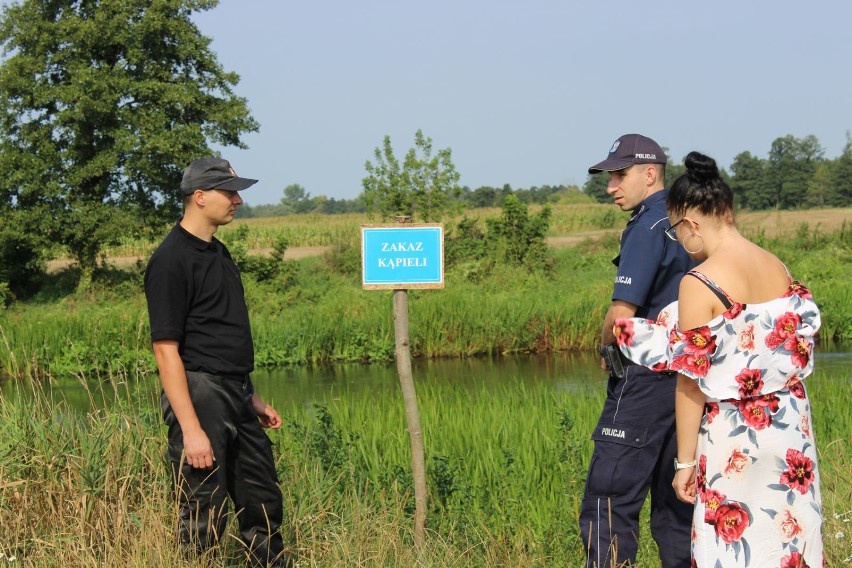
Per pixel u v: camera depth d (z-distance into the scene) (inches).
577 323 794.8
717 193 139.1
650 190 181.2
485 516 231.1
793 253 1209.4
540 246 1252.5
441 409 381.4
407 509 232.5
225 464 173.9
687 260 177.3
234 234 1579.7
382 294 944.3
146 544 168.6
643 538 205.5
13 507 184.5
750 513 134.3
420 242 220.7
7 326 738.2
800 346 134.9
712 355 134.6
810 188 3703.3
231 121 1283.2
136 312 821.9
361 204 6343.5
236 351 173.0
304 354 756.0
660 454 177.8
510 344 778.2
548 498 257.0
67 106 1195.9
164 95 1219.9
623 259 178.1
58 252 1218.0
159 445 198.8
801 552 133.7
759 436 134.0
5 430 199.3
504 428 319.6
